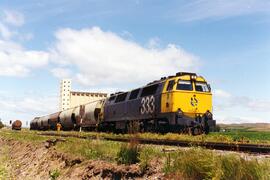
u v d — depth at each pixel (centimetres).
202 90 2372
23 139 3722
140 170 1080
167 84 2419
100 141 1806
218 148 1446
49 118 6875
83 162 1439
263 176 784
